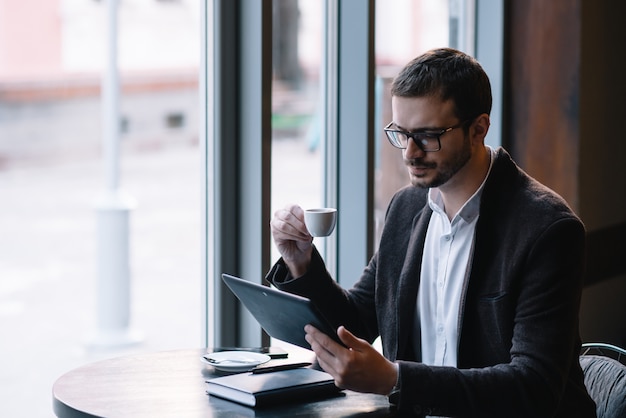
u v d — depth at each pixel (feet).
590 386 6.75
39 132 16.88
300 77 9.77
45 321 15.48
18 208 18.35
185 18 11.52
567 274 5.67
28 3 11.63
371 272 7.04
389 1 10.43
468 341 6.08
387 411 5.57
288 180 9.97
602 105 11.39
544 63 11.07
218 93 8.23
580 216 11.15
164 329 13.73
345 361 5.33
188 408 5.54
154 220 17.46
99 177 18.07
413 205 6.74
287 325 5.84
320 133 9.78
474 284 6.02
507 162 6.13
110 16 12.18
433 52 5.99
